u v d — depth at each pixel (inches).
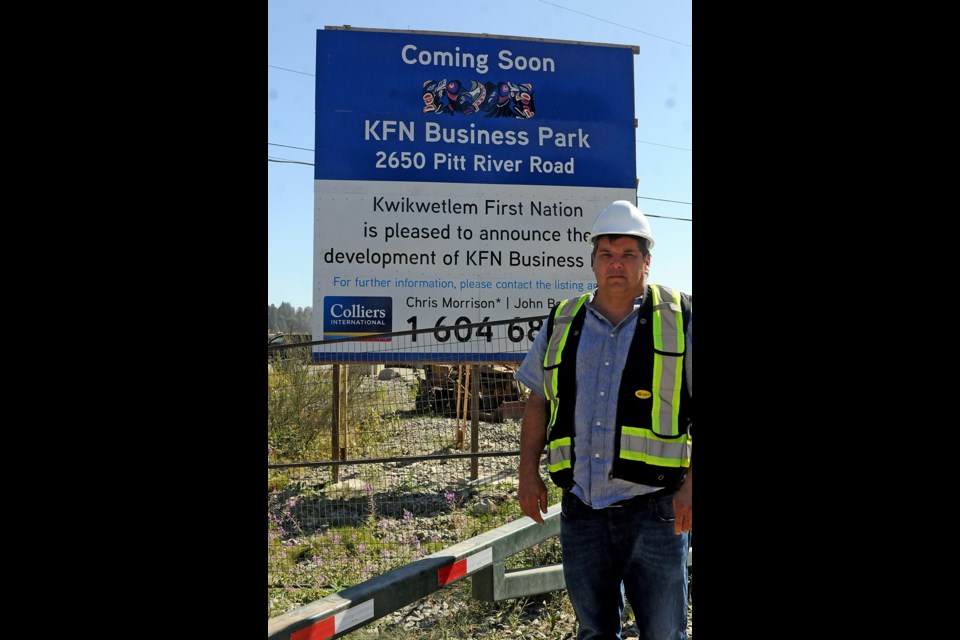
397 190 346.0
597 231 112.3
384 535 246.1
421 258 346.3
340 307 340.2
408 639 168.6
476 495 297.3
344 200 342.6
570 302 120.8
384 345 339.3
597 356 113.5
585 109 361.1
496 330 347.3
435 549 233.0
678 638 112.1
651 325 111.3
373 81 346.6
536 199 355.9
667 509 109.6
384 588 135.9
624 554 112.3
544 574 179.0
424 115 348.8
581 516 113.9
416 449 371.2
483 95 353.7
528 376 123.5
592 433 112.0
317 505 282.2
